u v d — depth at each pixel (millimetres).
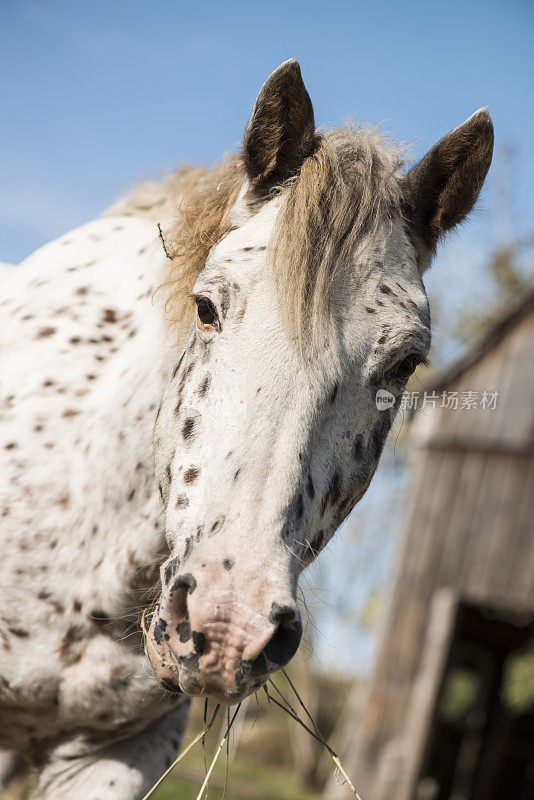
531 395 9883
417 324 2336
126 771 2748
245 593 1896
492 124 2666
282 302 2154
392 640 9656
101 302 3033
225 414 2146
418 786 9102
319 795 14828
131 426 2684
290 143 2533
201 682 1914
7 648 2699
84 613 2648
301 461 2084
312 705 17453
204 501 2084
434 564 9805
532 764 13398
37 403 2857
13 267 3645
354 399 2240
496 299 22531
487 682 13219
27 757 2945
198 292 2361
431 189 2721
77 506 2715
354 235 2270
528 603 9328
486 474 9867
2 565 2703
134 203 3439
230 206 2611
